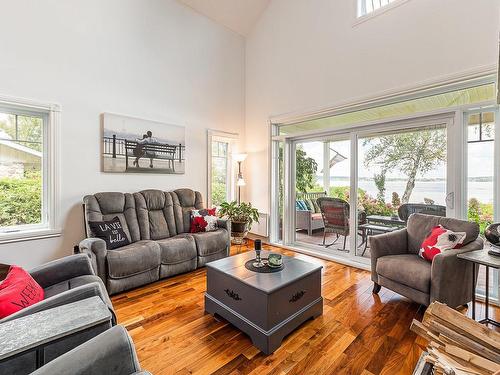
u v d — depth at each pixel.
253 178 4.99
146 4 3.83
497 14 2.42
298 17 4.17
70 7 3.16
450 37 2.70
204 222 3.71
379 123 3.33
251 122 5.02
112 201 3.21
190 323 2.10
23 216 2.97
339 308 2.32
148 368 1.59
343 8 3.59
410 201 3.13
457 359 1.21
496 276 2.57
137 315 2.22
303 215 4.40
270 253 2.37
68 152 3.16
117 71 3.55
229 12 4.62
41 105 2.96
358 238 3.63
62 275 1.85
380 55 3.23
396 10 3.08
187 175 4.31
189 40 4.32
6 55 2.75
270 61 4.64
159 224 3.54
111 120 3.47
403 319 2.14
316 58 3.92
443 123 2.85
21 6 2.83
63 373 0.76
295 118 4.26
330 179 3.99
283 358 1.69
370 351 1.74
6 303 1.20
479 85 2.63
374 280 2.59
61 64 3.10
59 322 1.00
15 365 0.90
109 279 2.54
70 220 3.18
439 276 2.01
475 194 2.67
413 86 2.95
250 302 1.84
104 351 0.85
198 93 4.45
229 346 1.81
